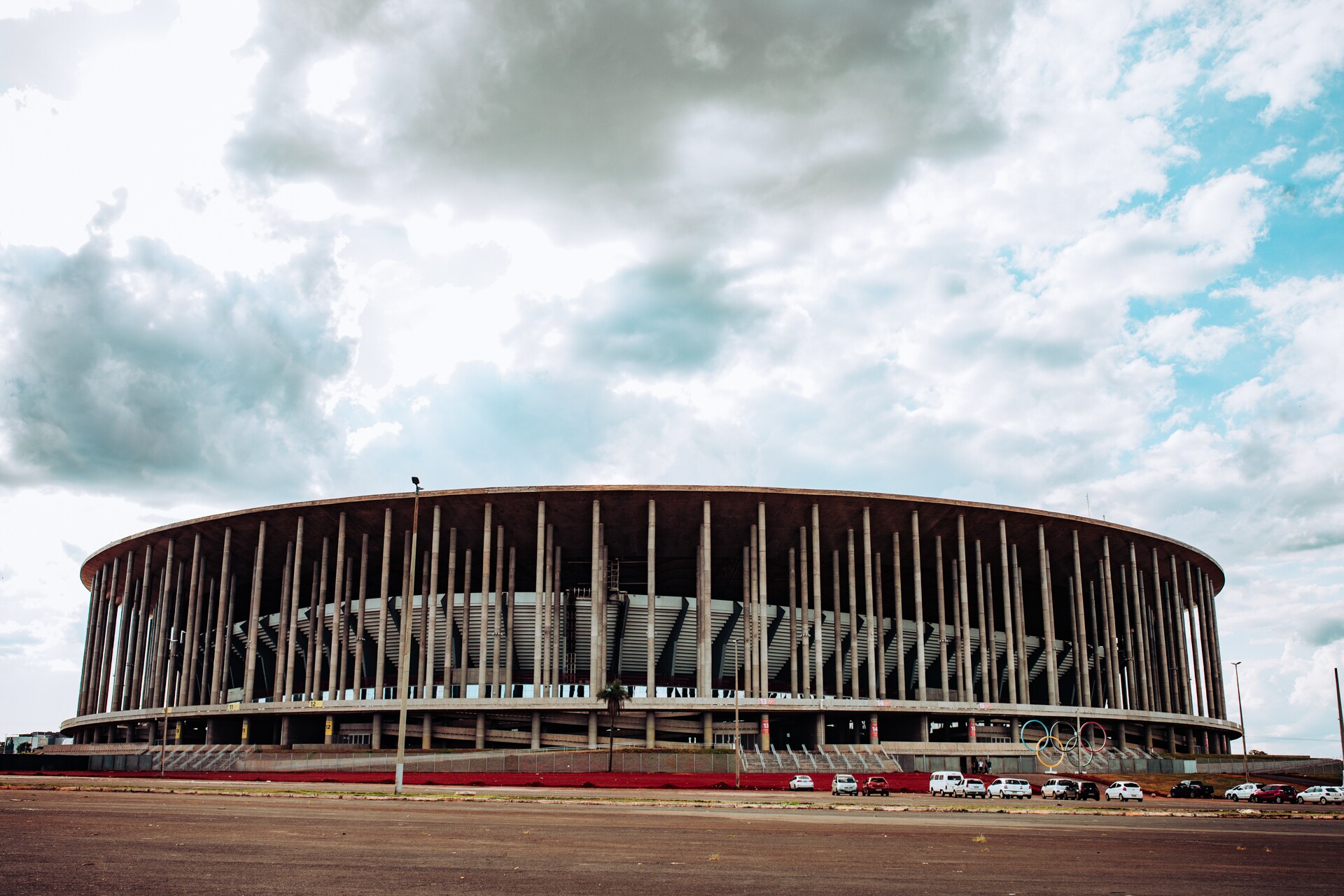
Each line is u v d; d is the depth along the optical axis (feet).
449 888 49.90
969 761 249.34
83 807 106.83
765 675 260.21
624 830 86.99
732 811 123.85
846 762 231.71
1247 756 292.61
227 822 88.22
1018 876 59.31
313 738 273.54
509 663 260.62
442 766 219.20
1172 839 89.81
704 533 262.26
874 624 278.26
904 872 60.23
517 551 283.79
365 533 280.10
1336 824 121.08
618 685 238.07
